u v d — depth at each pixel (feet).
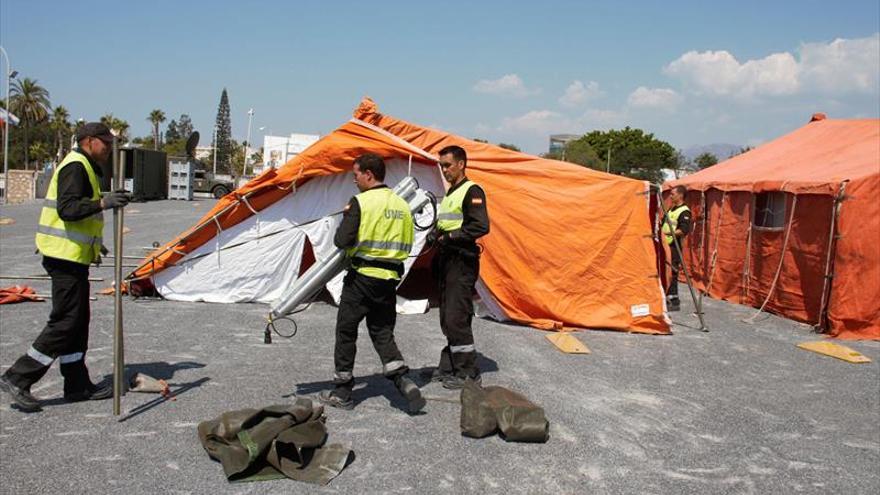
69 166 15.40
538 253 28.50
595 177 29.12
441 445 14.97
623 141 272.51
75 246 15.74
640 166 263.90
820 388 21.33
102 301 29.58
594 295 28.60
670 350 25.52
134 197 17.15
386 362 16.34
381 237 16.17
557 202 28.76
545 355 23.58
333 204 30.40
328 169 29.60
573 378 20.83
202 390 17.95
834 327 29.71
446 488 12.98
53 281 15.80
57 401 16.78
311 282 17.28
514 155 29.73
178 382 18.61
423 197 19.56
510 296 28.71
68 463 13.34
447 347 19.39
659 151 263.49
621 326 28.40
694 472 14.35
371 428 15.75
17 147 286.66
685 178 49.96
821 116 49.29
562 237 28.55
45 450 13.89
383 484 13.00
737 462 15.03
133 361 20.54
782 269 34.24
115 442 14.39
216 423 14.29
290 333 24.93
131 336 23.59
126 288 30.58
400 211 16.55
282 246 30.50
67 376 16.52
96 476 12.82
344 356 16.63
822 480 14.30
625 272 28.58
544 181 29.14
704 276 43.45
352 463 13.84
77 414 15.94
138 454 13.84
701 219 44.37
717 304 38.32
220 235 30.48
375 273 16.11
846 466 15.11
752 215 37.70
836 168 34.04
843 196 29.71
